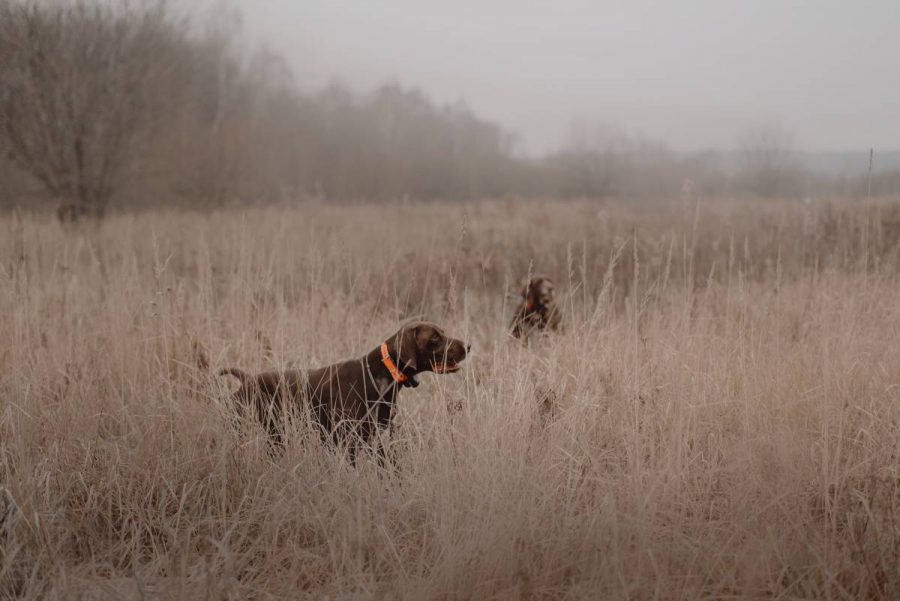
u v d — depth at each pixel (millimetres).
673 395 4727
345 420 4473
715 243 6941
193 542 3770
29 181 20328
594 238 12320
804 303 6480
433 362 4555
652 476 3945
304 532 3928
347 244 11266
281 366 5031
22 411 4316
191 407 4660
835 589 3248
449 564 3338
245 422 4539
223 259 9430
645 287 6781
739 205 18500
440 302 7402
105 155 18484
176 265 10164
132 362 5418
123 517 4023
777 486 3840
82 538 3879
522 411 4488
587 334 5484
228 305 6754
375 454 4281
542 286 7121
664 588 3217
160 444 4402
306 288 7297
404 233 14992
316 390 4680
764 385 4898
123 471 4215
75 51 18438
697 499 4027
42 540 3625
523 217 19438
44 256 8547
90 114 18125
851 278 7125
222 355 5227
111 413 4797
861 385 4926
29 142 18031
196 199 24672
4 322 6082
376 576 3555
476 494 3789
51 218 16344
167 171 23750
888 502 3768
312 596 3389
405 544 3758
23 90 17766
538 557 3525
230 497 4121
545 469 4035
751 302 6316
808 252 9164
